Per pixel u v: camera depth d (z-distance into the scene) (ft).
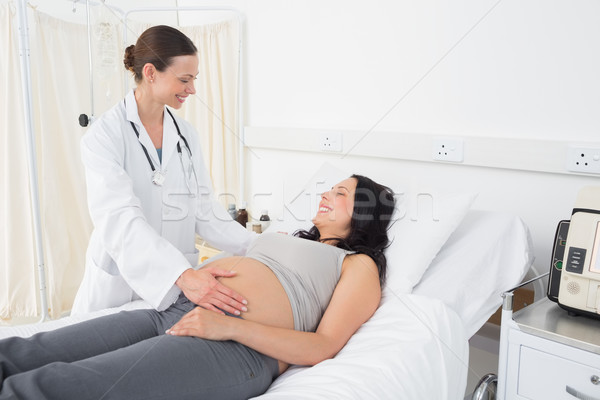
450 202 4.79
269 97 7.47
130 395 2.96
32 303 7.43
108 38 7.18
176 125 5.29
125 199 4.38
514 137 5.22
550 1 4.81
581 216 3.82
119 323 3.81
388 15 5.99
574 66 4.75
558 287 4.01
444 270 4.61
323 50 6.69
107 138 4.64
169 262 4.11
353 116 6.53
